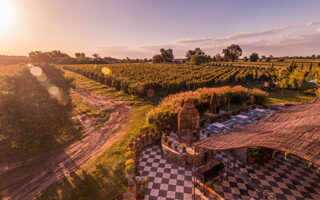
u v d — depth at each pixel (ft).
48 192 32.14
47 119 40.83
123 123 66.69
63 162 42.24
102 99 104.17
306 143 18.67
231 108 76.02
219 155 41.93
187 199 28.99
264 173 34.45
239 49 492.95
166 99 66.18
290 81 110.32
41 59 381.81
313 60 402.11
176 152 38.55
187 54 496.23
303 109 33.47
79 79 179.11
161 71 206.49
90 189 31.89
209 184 31.27
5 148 46.50
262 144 20.45
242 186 31.14
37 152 46.83
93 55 510.17
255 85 157.38
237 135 25.63
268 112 71.31
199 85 131.13
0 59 300.20
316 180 32.07
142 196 28.58
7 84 37.96
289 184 31.27
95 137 55.57
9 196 31.99
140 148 45.98
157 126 48.65
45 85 42.88
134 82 114.42
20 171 39.37
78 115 75.61
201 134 45.80
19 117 36.63
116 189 31.30
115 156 42.63
